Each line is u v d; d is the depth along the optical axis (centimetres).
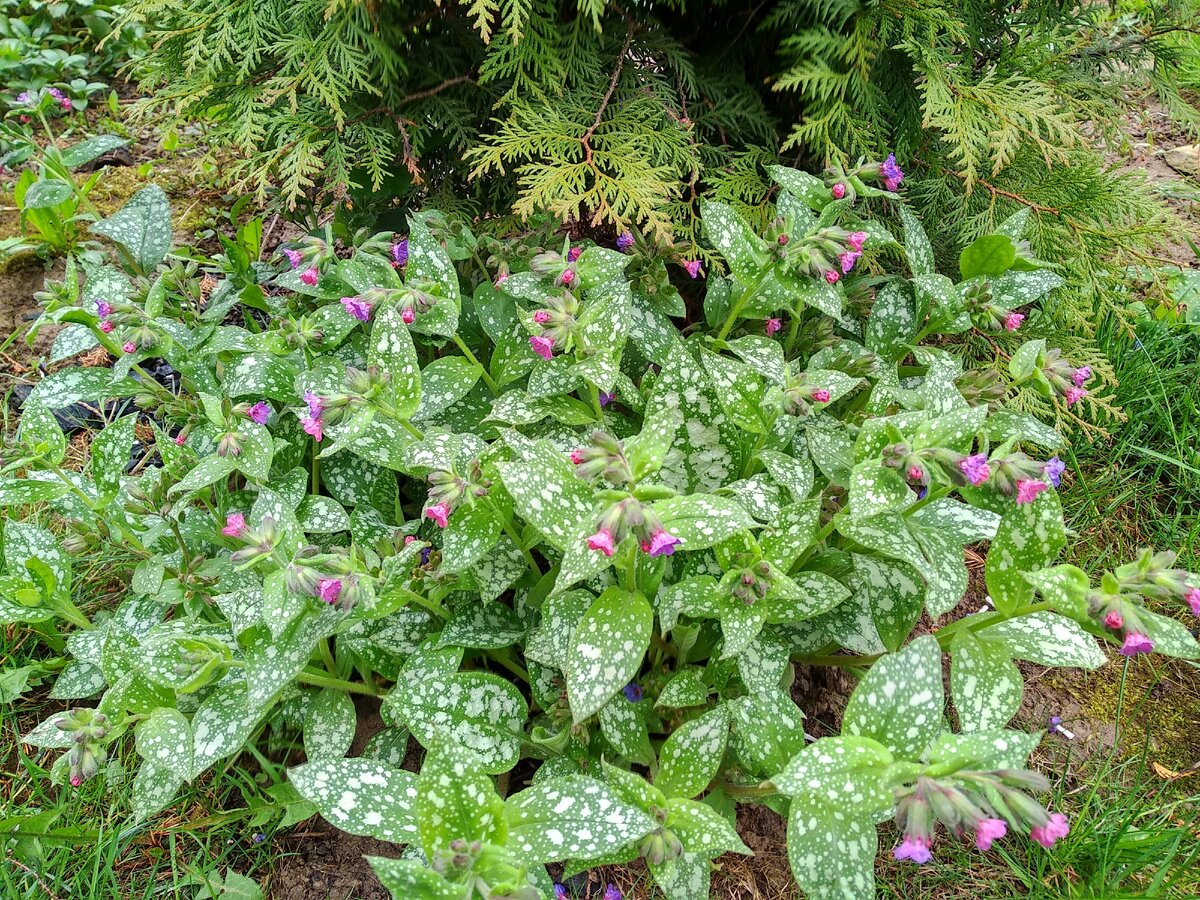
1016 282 74
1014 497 52
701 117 88
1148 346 94
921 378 78
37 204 83
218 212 114
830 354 71
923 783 43
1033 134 79
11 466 65
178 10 85
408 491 77
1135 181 90
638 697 64
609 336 63
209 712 57
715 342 73
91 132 126
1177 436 90
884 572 61
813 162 90
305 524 66
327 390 67
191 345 73
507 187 90
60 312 70
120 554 73
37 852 60
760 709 54
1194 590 48
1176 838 61
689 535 51
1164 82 96
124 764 67
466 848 43
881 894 63
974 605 82
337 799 48
